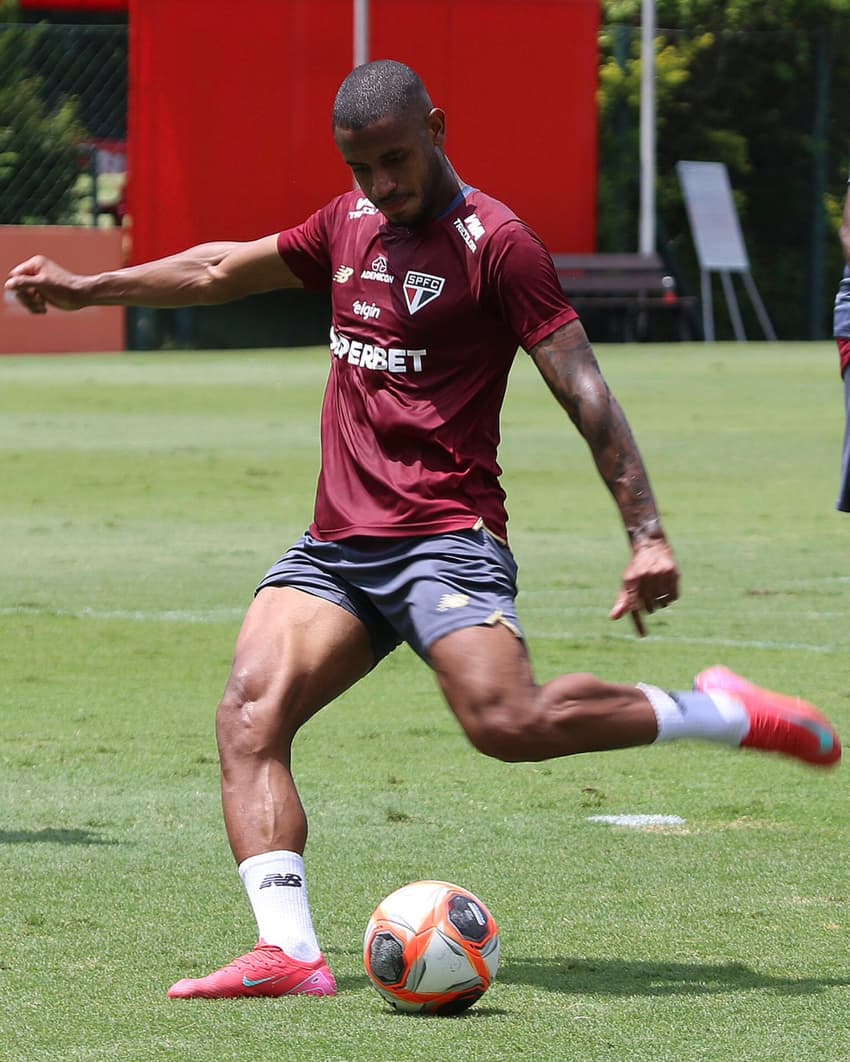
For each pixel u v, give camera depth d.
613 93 98.44
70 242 75.81
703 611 26.41
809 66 103.19
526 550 31.95
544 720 10.61
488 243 10.98
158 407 57.22
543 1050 9.78
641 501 10.88
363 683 22.27
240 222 78.69
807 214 104.00
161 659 23.41
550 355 10.98
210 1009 10.61
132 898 13.30
